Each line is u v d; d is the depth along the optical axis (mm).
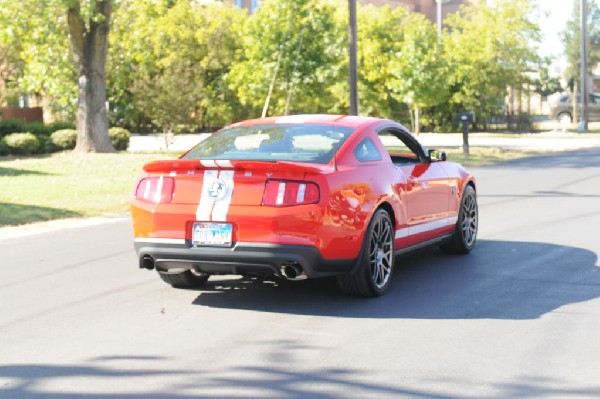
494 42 42188
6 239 10367
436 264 8336
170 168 6430
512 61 42750
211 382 4613
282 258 6090
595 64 67250
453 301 6648
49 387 4547
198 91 32719
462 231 8758
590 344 5355
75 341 5539
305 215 6062
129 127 48594
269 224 6074
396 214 7078
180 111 31641
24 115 44500
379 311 6328
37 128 30125
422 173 7727
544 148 30609
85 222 12078
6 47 40500
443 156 8195
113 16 32156
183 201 6344
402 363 4957
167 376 4730
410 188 7379
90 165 22312
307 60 28516
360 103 40312
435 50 34250
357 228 6398
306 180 6125
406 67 34188
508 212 12531
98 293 7082
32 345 5449
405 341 5453
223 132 7383
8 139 27344
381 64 39562
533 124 48844
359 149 6848
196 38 47219
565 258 8539
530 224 11172
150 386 4551
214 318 6160
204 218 6227
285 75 28875
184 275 7121
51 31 26797
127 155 25891
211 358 5098
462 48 42344
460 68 37562
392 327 5832
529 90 44469
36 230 11211
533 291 6988
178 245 6328
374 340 5488
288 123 7242
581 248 9164
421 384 4551
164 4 47062
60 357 5156
